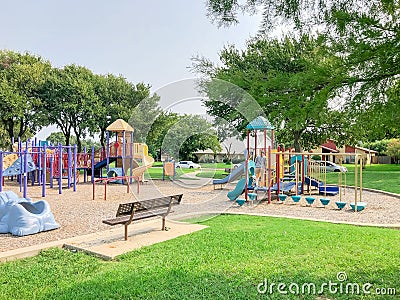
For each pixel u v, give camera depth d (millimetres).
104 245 5848
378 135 2613
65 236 7031
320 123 2689
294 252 5250
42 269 4691
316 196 13648
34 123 34500
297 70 2967
